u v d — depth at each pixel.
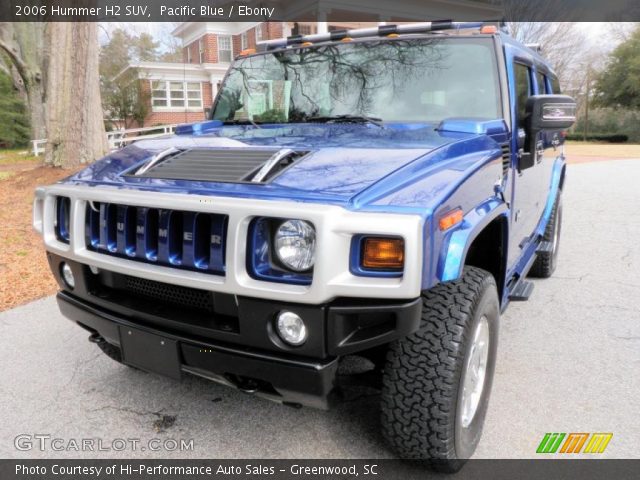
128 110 31.09
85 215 2.66
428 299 2.32
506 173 3.04
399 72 3.41
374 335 1.99
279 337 2.09
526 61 3.76
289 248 2.02
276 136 3.02
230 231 2.06
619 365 3.50
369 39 3.62
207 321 2.28
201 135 3.33
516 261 3.64
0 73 31.38
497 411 2.99
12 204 9.32
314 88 3.63
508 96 3.18
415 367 2.23
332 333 2.00
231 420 3.00
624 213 8.62
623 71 39.38
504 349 3.75
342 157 2.42
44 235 2.89
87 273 2.72
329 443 2.76
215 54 28.59
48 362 3.76
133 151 3.13
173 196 2.25
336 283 1.92
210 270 2.18
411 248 1.85
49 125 12.47
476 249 2.90
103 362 3.75
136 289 2.59
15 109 31.83
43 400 3.25
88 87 12.00
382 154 2.42
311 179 2.21
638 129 38.88
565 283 5.20
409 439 2.32
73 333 4.27
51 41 11.94
